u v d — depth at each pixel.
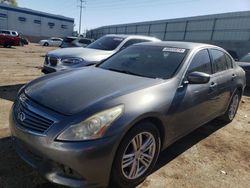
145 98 2.94
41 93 2.96
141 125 2.85
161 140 3.29
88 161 2.45
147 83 3.26
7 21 51.62
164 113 3.10
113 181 2.79
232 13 30.02
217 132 5.06
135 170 2.95
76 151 2.41
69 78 3.46
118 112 2.63
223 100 4.80
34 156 2.70
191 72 3.69
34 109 2.71
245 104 7.57
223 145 4.48
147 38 8.66
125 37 8.16
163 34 40.28
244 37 28.97
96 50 7.43
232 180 3.43
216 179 3.41
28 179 2.98
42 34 57.44
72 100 2.76
